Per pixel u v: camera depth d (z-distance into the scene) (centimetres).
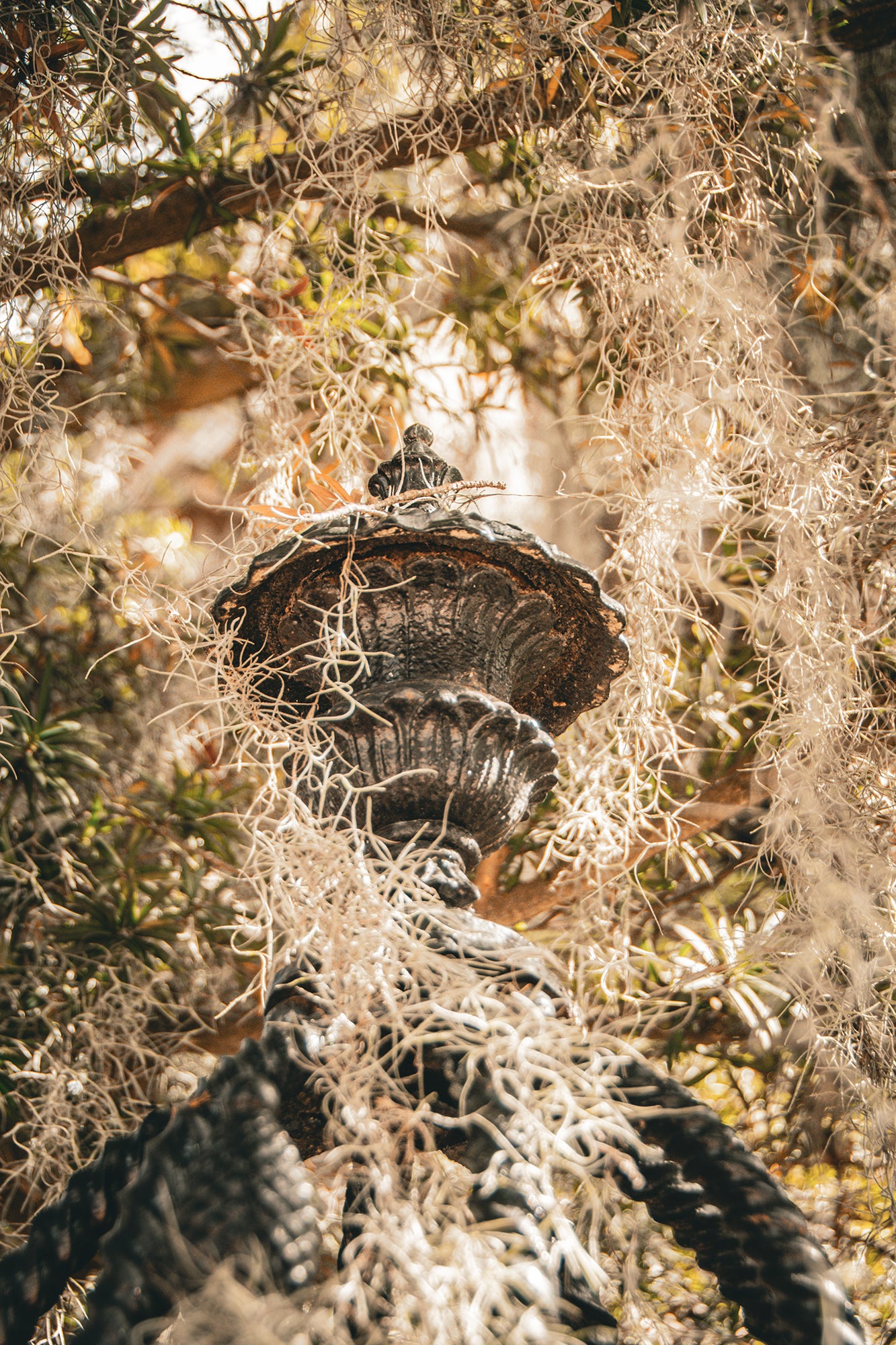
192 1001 199
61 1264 129
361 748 142
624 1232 143
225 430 311
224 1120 128
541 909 198
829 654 171
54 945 193
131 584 171
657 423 178
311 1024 133
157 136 187
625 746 178
